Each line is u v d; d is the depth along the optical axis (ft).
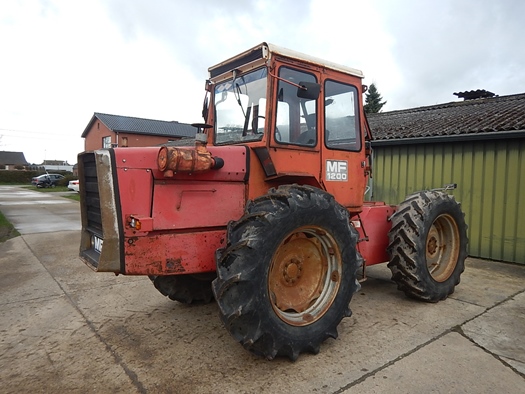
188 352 10.33
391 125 30.32
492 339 10.93
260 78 10.94
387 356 9.95
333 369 9.34
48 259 22.12
